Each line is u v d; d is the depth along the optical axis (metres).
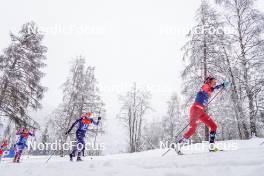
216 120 17.36
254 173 2.62
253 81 16.06
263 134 16.98
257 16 16.72
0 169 6.81
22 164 8.25
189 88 18.34
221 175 2.87
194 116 5.88
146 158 5.61
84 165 5.79
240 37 17.27
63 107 25.38
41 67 22.02
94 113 25.45
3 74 19.50
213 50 17.94
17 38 21.47
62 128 24.22
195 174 3.14
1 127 19.91
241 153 4.14
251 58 16.62
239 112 15.90
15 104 19.88
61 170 5.33
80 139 9.40
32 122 21.47
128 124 32.78
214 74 17.17
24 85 20.77
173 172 3.41
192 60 18.39
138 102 32.59
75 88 24.81
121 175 3.87
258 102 15.95
